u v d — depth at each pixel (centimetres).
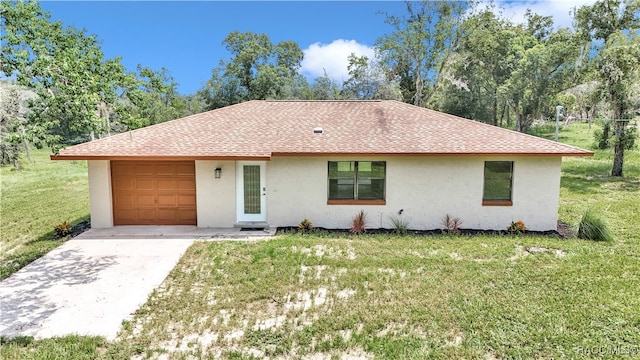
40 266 879
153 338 571
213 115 1451
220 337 571
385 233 1160
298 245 1016
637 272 804
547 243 1026
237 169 1214
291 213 1216
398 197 1202
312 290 736
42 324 614
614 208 1454
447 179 1191
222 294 718
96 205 1203
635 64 2077
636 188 1897
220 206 1212
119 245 1034
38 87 838
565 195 1736
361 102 1600
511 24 3781
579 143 3575
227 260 902
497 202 1191
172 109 4322
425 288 731
